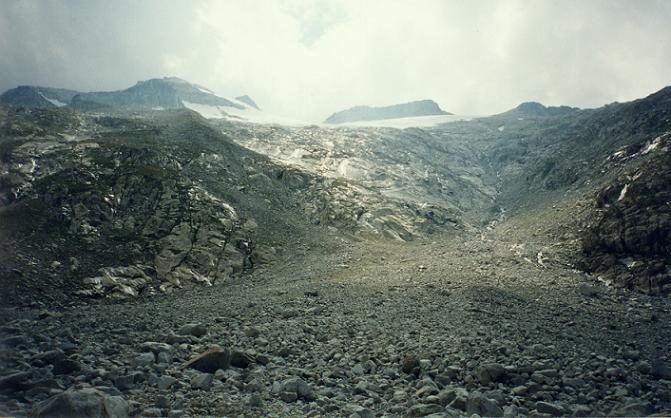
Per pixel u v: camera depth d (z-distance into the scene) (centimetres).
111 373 1373
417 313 3027
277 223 7175
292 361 1798
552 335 2497
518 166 15425
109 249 4697
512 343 2170
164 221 5566
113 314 2825
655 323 3089
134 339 1947
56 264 4112
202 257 5197
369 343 2172
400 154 14962
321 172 11631
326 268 5628
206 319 2620
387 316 2923
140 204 5762
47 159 6475
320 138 15388
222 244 5603
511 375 1605
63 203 5141
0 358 1448
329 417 1195
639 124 10494
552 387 1523
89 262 4347
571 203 8256
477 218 10738
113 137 9006
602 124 12050
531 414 1295
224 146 10156
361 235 7900
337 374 1620
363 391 1446
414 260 6325
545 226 7544
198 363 1554
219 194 7288
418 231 8612
